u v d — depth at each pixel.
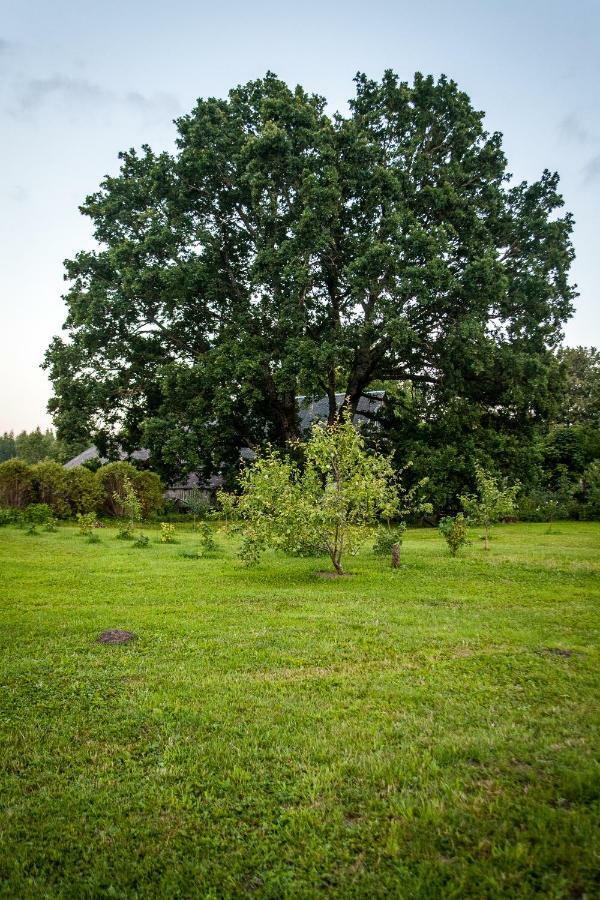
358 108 28.53
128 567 13.36
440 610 8.88
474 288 24.97
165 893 2.86
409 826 3.33
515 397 28.08
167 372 28.25
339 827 3.33
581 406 53.09
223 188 29.30
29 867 3.09
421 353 29.25
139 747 4.33
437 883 2.88
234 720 4.78
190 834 3.31
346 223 27.17
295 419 31.06
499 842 3.17
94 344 30.27
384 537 14.41
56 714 4.93
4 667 6.08
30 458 97.69
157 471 32.75
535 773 3.84
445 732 4.49
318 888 2.88
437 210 26.39
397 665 6.16
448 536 15.78
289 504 12.05
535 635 7.31
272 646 6.88
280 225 26.92
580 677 5.72
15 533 20.38
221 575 12.40
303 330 26.98
